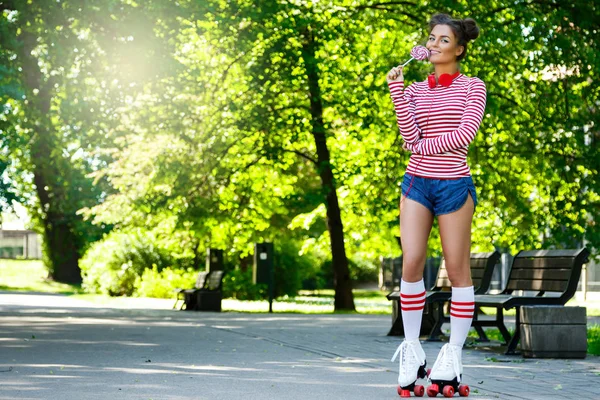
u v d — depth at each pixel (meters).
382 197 26.83
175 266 39.03
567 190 25.97
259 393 7.11
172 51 20.34
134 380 7.94
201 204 28.45
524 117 25.61
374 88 25.66
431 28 6.96
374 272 63.94
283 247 40.41
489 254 13.17
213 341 12.88
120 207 32.50
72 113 22.12
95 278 40.53
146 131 27.62
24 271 56.06
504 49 24.64
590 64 24.08
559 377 8.65
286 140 28.33
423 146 6.77
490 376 8.69
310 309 29.09
